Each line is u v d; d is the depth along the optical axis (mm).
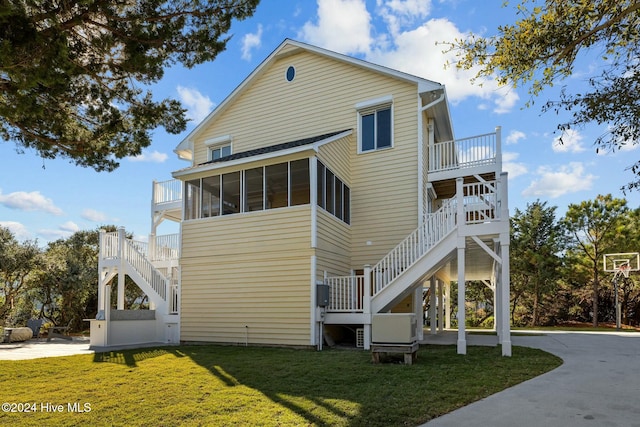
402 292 9789
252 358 8219
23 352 9836
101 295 14250
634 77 5457
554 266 23250
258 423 4098
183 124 7785
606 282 23828
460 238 8945
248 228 11164
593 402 4867
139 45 6227
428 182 12469
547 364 7289
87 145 6949
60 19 5438
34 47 4840
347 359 7949
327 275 10891
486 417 4285
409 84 12594
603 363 7570
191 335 11672
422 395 5105
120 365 7703
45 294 20141
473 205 12547
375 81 13094
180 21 6457
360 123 13227
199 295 11703
